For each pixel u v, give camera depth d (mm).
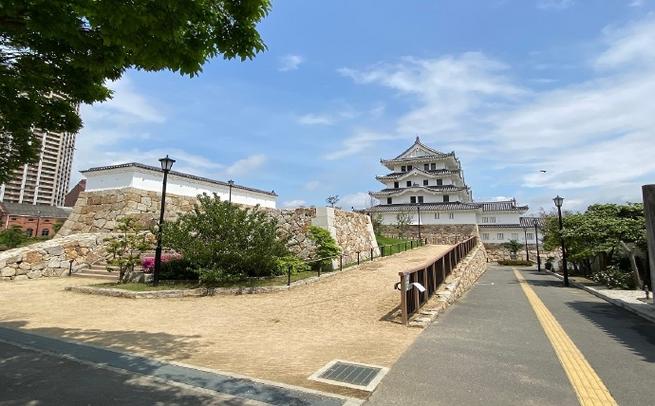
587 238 17750
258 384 4348
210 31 4195
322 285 12648
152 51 3922
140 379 4461
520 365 5281
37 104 4617
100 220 20234
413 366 5168
